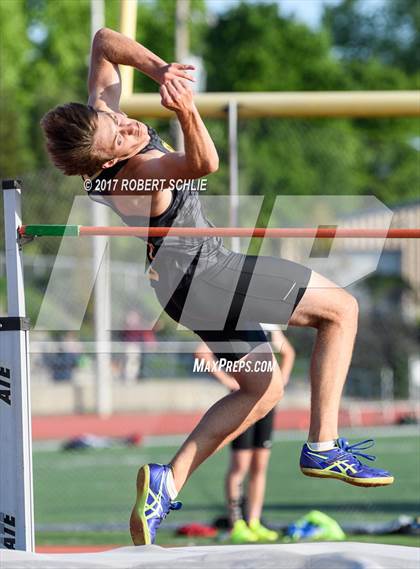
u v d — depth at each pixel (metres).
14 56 93.62
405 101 19.28
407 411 47.97
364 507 24.25
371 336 47.59
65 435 43.78
